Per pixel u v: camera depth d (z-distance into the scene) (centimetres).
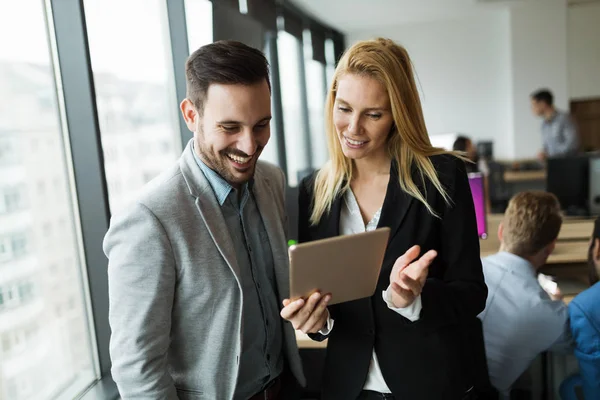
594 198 352
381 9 583
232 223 112
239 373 111
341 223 124
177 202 100
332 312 123
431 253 95
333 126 123
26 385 142
